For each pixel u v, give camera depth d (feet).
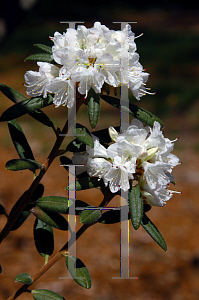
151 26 56.65
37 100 5.78
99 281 15.52
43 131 27.66
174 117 29.48
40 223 7.13
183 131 27.20
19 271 15.83
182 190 21.40
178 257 16.96
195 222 19.06
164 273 16.08
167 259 16.88
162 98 32.78
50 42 48.26
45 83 5.83
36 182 6.11
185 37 48.65
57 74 5.67
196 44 45.11
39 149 25.13
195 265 16.47
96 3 62.75
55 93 5.55
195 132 26.94
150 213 19.80
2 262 16.22
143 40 49.01
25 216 7.14
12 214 6.93
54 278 15.69
